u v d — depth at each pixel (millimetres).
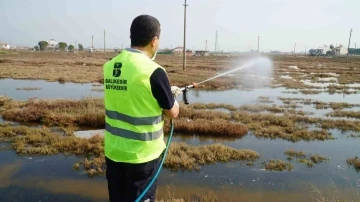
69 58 74688
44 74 36594
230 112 17547
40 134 11398
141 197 2508
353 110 19766
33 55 88250
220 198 7363
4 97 19250
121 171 2596
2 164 8969
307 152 11031
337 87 32500
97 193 7391
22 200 6930
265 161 9961
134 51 2520
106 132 2637
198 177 8492
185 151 10164
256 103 21266
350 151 11352
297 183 8375
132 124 2410
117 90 2439
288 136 12883
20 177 8148
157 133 2508
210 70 45906
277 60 93250
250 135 13188
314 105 21641
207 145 10742
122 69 2438
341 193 7816
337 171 9320
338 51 157125
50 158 9539
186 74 37750
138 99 2363
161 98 2402
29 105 16297
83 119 13719
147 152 2479
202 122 13547
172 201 6676
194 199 7207
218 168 9195
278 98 24359
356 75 47625
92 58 77312
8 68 42781
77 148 10133
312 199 7465
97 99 18125
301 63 78875
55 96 21969
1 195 7133
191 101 21797
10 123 13281
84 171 8594
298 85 33375
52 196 7160
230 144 11867
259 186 8109
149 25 2529
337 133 14008
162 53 144625
